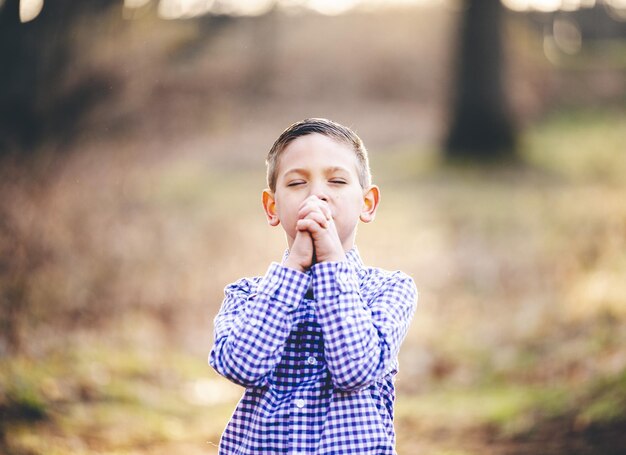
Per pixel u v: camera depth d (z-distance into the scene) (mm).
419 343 7207
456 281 9133
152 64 9805
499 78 18688
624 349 5430
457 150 18453
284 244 10445
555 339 6359
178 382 5887
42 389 4953
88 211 7633
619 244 7875
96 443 4551
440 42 27203
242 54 21828
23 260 6227
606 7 28109
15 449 4219
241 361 2207
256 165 16578
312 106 23891
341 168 2342
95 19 8414
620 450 4219
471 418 5129
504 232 11203
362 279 2422
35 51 7996
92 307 6730
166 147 13188
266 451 2199
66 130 8070
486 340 6969
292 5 26547
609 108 21641
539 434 4645
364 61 26516
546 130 20234
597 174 14648
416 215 13242
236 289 2477
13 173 6793
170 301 7625
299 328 2279
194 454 4602
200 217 11555
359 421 2201
